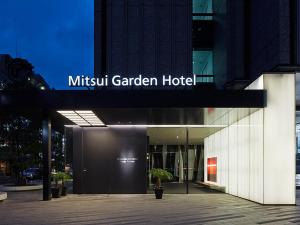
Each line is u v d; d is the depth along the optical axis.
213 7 41.19
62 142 40.47
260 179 20.34
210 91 19.72
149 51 38.53
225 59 35.91
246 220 15.14
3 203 21.75
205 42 41.38
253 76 33.34
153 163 38.22
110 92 19.81
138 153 27.14
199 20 41.47
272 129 19.95
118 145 27.20
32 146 33.78
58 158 40.16
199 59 41.16
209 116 23.09
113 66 38.22
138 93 19.75
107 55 38.31
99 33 38.91
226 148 28.52
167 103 19.69
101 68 38.69
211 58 41.22
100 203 21.27
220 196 25.52
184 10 39.12
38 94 19.91
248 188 22.67
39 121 33.81
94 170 27.08
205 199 23.47
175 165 38.41
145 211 17.92
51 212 17.73
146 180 26.95
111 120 24.56
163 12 38.94
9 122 33.31
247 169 22.88
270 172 19.89
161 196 23.62
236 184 25.47
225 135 28.89
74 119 23.92
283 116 20.00
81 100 19.86
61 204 20.89
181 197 24.83
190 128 29.39
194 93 19.72
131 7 38.75
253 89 20.53
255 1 32.88
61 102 19.91
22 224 14.52
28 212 17.81
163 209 18.62
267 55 28.89
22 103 19.88
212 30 41.34
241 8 35.50
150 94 19.73
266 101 19.92
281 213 17.03
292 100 20.02
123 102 19.77
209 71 41.12
